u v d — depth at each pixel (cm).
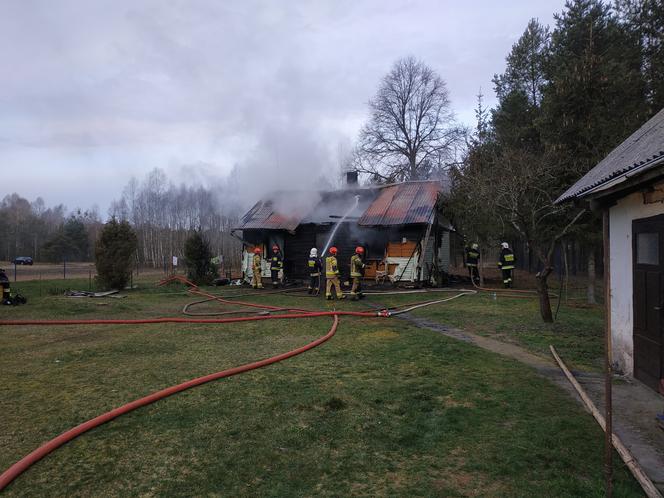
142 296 1363
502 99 2091
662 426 364
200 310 1075
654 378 468
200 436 358
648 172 382
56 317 934
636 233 512
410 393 460
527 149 1470
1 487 279
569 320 884
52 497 273
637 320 508
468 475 300
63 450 333
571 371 544
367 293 1367
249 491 281
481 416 400
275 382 495
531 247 902
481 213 1412
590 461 317
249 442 348
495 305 1112
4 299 1091
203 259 1761
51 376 516
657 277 460
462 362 583
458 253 2586
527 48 2089
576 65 1116
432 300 1210
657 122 592
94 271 3350
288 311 1036
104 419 382
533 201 1112
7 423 382
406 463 318
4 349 648
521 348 674
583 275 2248
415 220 1402
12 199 7938
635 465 297
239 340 717
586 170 1066
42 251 5394
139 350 645
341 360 592
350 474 303
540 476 297
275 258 1559
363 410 414
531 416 401
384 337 741
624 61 1257
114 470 305
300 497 275
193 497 274
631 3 1600
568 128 1111
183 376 516
